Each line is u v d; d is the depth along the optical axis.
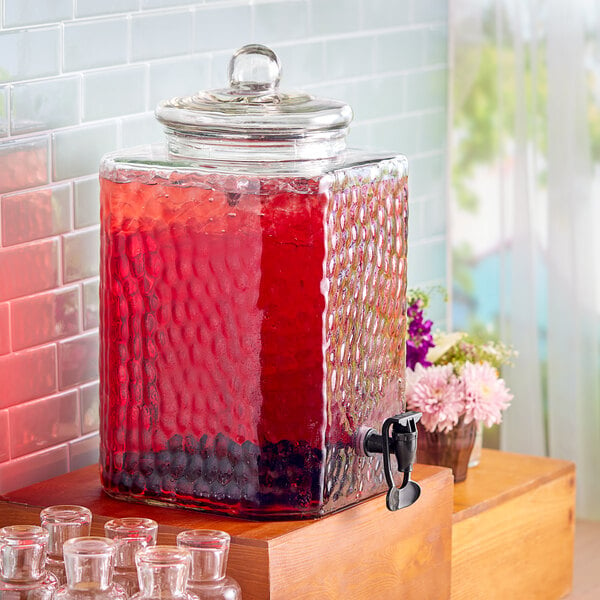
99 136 1.76
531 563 2.06
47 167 1.68
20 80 1.62
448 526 1.71
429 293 2.35
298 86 2.17
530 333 2.62
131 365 1.51
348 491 1.51
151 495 1.52
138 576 1.25
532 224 2.60
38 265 1.68
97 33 1.74
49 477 1.73
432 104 2.57
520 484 2.02
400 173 1.56
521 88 2.57
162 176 1.45
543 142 2.61
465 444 2.00
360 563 1.53
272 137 1.44
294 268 1.40
